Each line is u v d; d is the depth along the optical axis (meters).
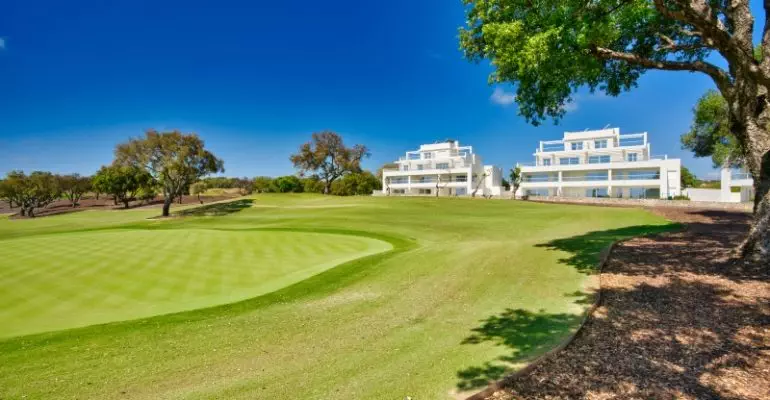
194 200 65.06
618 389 4.30
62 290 9.84
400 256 13.55
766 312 6.09
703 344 5.25
